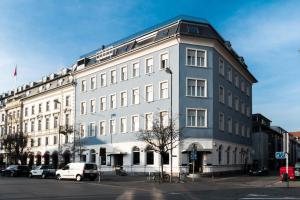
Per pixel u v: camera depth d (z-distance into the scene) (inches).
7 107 3373.5
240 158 2282.2
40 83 2942.9
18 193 928.9
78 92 2480.3
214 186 1202.0
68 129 2370.8
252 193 909.8
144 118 1959.9
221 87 1999.3
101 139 2249.0
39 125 2874.0
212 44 1875.0
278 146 3782.0
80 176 1581.0
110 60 2198.6
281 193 903.7
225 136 2010.3
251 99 2682.1
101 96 2281.0
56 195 873.5
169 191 996.6
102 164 2219.5
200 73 1846.7
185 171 1724.9
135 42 2100.1
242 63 2351.1
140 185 1266.0
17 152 2758.4
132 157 2017.7
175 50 1834.4
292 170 1502.2
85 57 2468.0
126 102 2095.2
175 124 1755.7
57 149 2623.0
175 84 1813.5
